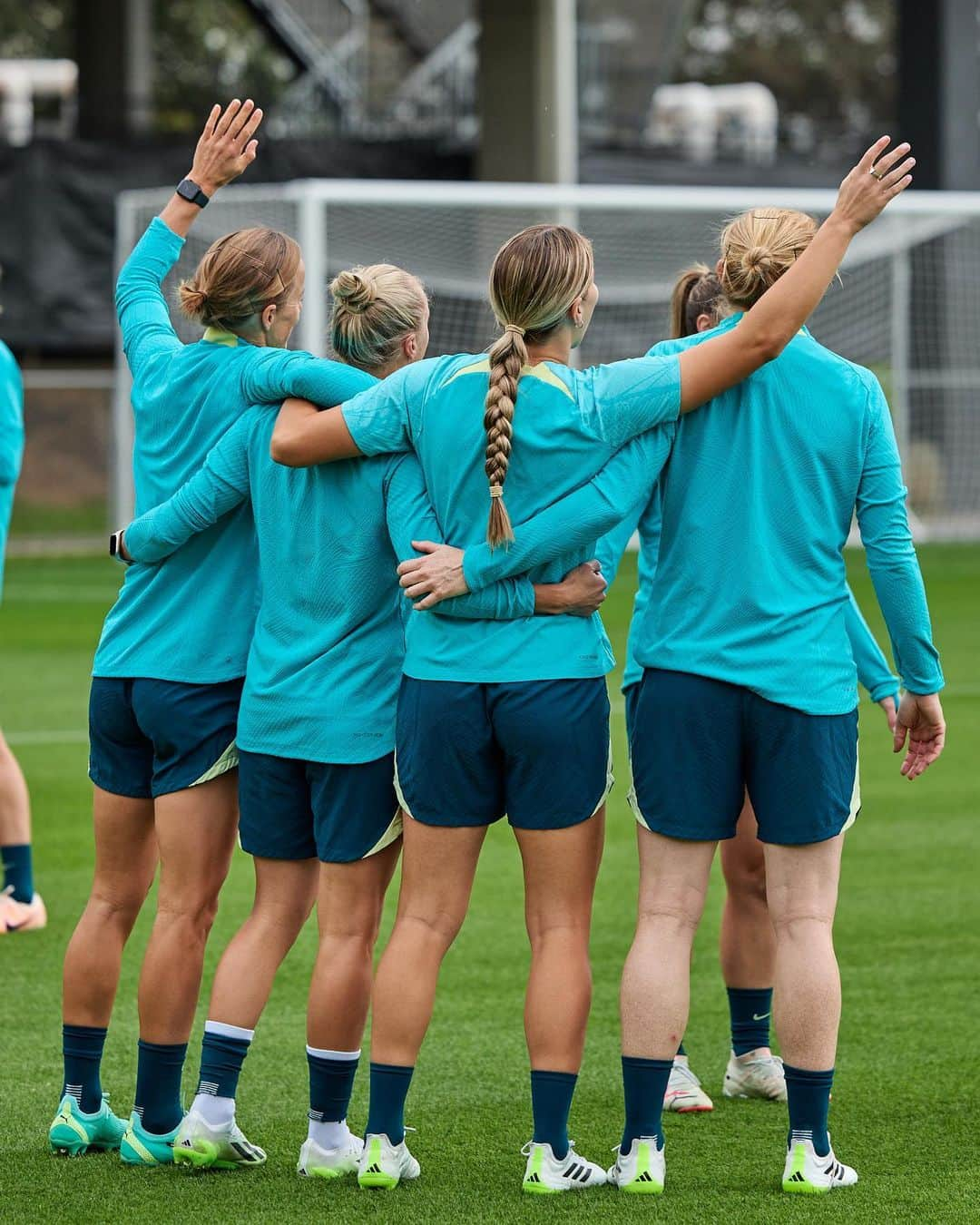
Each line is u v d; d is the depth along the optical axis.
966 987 16.33
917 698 11.39
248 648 11.73
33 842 22.95
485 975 16.83
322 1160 11.30
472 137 78.44
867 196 10.54
